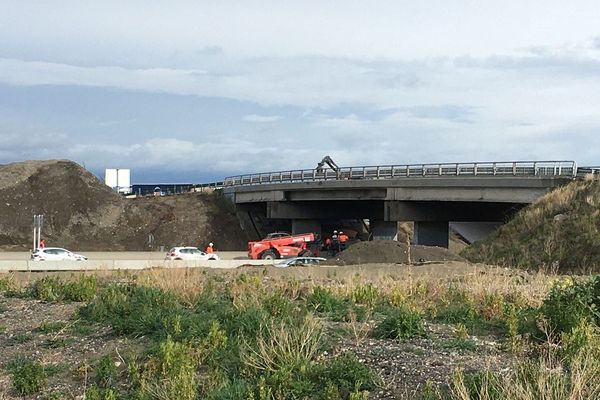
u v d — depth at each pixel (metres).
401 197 57.00
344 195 64.25
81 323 14.28
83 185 77.31
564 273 30.70
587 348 8.84
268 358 9.06
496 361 9.38
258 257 50.38
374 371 8.99
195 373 9.47
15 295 19.83
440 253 36.97
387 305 15.48
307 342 9.77
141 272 25.75
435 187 53.56
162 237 75.38
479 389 7.49
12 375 10.69
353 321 11.81
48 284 19.67
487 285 17.47
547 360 8.97
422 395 7.93
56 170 78.19
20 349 12.41
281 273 27.44
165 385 8.85
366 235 83.38
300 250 51.06
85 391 9.50
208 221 78.00
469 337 11.41
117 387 9.65
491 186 49.03
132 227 75.94
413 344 10.71
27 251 68.25
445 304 15.05
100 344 12.30
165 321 12.37
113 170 101.44
